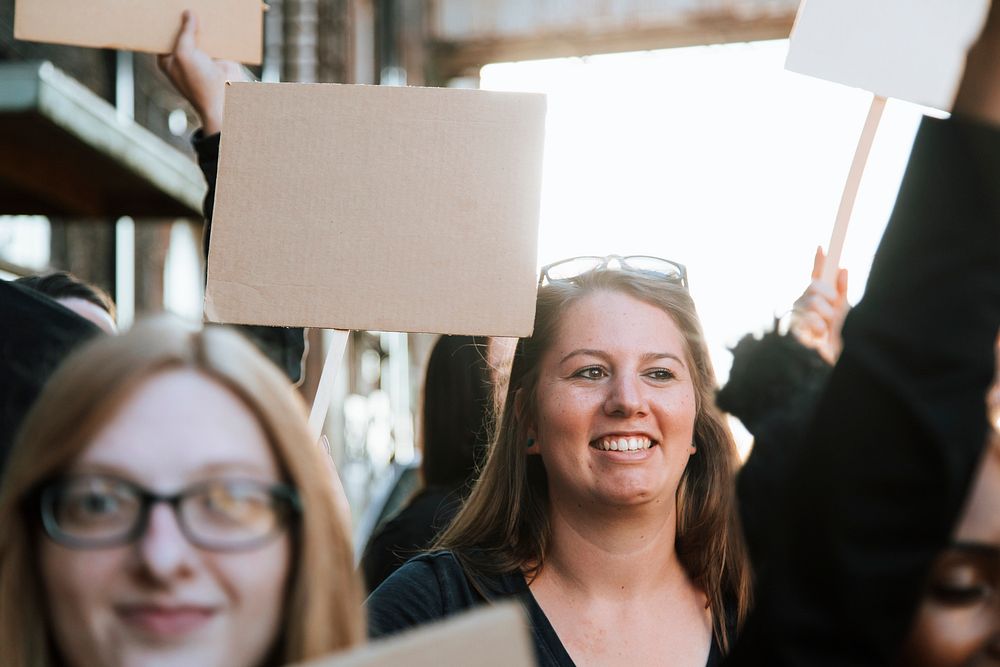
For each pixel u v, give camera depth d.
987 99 1.06
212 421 1.11
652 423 1.84
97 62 8.23
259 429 1.13
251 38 2.17
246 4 2.17
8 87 5.28
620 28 13.09
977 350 1.04
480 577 1.89
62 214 6.58
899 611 1.04
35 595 1.11
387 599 1.88
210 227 2.02
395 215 1.83
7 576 1.11
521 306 1.80
